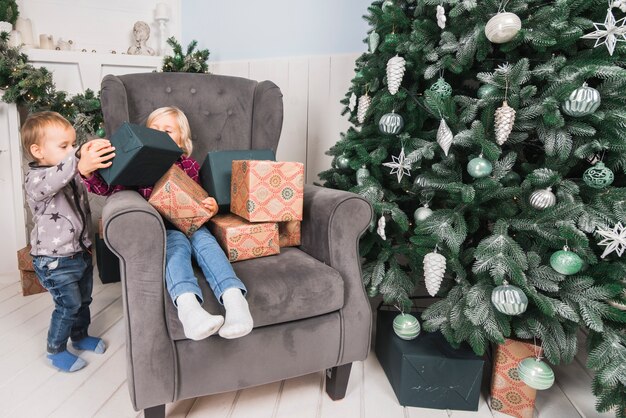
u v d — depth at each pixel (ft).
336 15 6.72
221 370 3.13
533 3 3.52
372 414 3.66
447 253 3.67
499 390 3.68
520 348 3.54
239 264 3.63
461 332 3.49
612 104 3.18
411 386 3.73
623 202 3.16
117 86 4.81
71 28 7.59
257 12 7.19
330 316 3.51
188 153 5.04
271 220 3.84
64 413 3.55
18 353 4.45
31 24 6.97
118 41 7.91
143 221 2.89
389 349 4.11
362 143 4.35
